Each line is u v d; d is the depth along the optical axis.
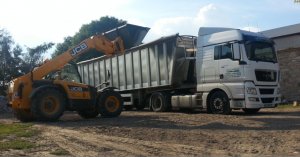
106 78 25.47
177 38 19.91
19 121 17.69
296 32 30.94
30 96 15.91
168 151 8.98
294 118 14.91
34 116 15.92
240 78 17.03
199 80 18.69
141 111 22.44
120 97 18.16
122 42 18.66
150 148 9.41
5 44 39.28
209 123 13.64
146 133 11.79
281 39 31.78
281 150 8.70
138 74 22.58
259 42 17.52
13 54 39.78
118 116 18.00
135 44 19.12
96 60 26.28
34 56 40.41
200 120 14.80
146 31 19.30
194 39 20.11
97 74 26.44
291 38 31.36
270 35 32.03
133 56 22.91
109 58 25.05
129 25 18.72
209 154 8.52
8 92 17.52
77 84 17.06
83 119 17.23
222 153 8.58
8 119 19.86
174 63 20.02
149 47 21.56
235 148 9.10
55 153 9.10
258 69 17.25
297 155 8.17
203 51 18.55
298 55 25.11
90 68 27.11
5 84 38.31
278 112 18.70
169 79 20.33
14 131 13.16
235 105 17.20
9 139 11.40
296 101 23.42
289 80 25.50
